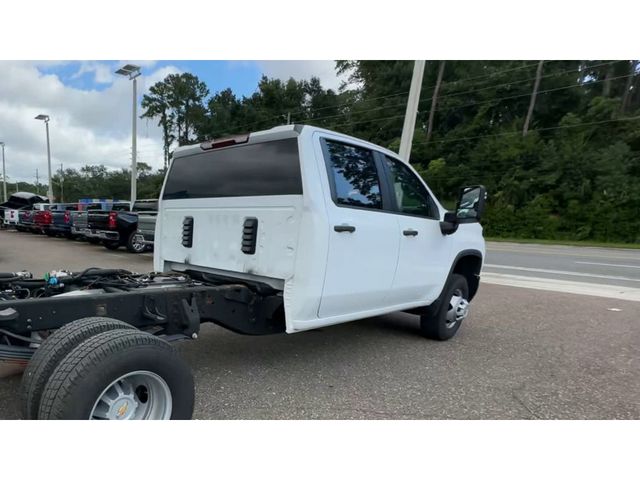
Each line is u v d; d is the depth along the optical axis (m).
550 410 3.53
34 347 3.00
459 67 50.25
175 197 4.82
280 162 3.76
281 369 4.23
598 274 12.08
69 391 2.20
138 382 2.55
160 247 5.02
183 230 4.66
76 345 2.39
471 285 5.97
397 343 5.20
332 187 3.74
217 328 5.58
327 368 4.29
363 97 56.91
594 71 46.09
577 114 43.81
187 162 4.73
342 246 3.76
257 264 3.86
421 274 4.79
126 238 13.39
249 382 3.89
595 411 3.54
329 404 3.51
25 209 24.56
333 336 5.40
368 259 4.04
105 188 91.31
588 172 35.88
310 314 3.66
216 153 4.38
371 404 3.54
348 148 4.02
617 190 33.53
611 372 4.43
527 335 5.73
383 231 4.18
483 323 6.32
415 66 10.10
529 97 45.69
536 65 45.06
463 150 46.69
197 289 3.59
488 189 40.72
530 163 39.44
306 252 3.52
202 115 73.56
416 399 3.66
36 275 9.12
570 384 4.09
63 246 15.98
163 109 77.19
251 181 3.98
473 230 5.76
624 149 36.09
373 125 53.94
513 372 4.36
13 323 2.74
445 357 4.74
